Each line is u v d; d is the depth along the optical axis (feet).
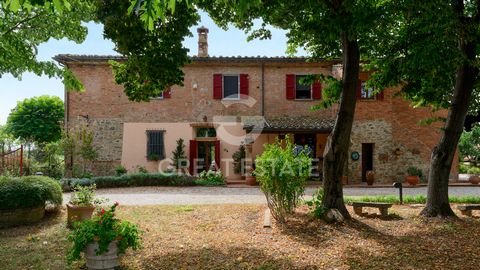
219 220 29.43
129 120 63.21
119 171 60.49
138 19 23.95
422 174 63.36
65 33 34.86
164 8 12.20
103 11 24.23
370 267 18.54
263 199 42.78
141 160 63.00
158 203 39.68
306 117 64.34
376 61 32.53
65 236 24.94
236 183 60.03
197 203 39.52
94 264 17.63
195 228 27.09
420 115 63.72
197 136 64.23
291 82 64.44
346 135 28.43
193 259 20.04
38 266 19.27
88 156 59.77
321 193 29.96
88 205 27.99
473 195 47.52
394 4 23.45
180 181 57.26
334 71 62.28
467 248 21.67
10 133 89.76
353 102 28.43
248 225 27.50
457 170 64.80
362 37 28.30
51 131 90.99
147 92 29.07
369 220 28.91
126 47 25.44
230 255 20.61
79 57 61.11
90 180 53.57
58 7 12.71
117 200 42.09
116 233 17.63
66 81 35.83
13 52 32.48
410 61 25.80
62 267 19.08
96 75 63.05
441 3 22.31
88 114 62.80
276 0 25.40
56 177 59.06
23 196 27.99
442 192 30.48
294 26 30.68
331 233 24.77
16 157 53.11
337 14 23.66
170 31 25.91
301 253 20.79
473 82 30.45
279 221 27.76
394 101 63.77
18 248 22.47
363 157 64.34
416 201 38.99
